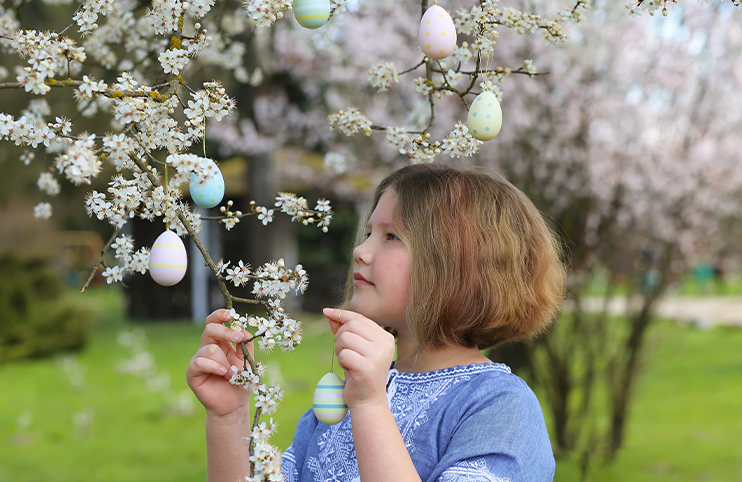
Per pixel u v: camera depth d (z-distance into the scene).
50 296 8.54
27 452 4.41
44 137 0.91
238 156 9.29
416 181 1.12
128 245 0.94
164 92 1.04
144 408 5.57
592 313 3.90
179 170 0.90
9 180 9.52
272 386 0.88
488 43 1.15
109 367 7.47
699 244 4.77
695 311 11.19
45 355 8.15
